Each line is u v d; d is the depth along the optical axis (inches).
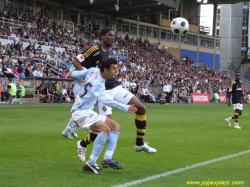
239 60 3543.3
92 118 242.2
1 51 1172.5
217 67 2906.0
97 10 1964.8
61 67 1366.9
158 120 681.0
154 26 2456.9
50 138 401.7
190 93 1865.2
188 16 2753.4
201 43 2797.7
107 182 216.7
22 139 388.8
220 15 3577.8
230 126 588.1
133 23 2336.4
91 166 240.2
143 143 274.5
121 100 281.3
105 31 311.3
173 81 1792.6
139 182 217.5
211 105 1542.8
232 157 305.6
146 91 1505.9
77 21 1999.3
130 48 1987.0
